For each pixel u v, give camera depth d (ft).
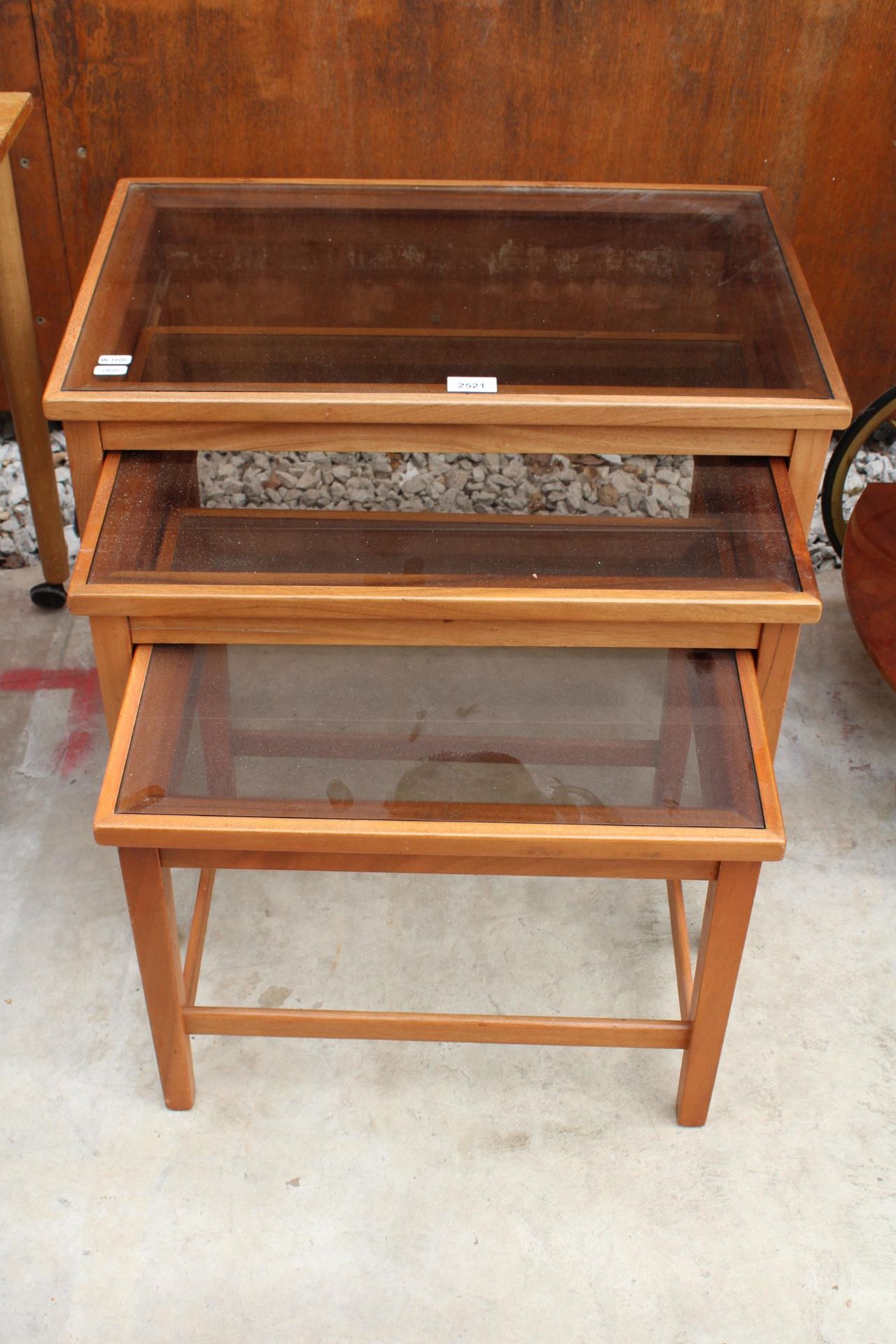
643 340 5.32
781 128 7.40
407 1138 5.50
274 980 6.16
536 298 5.60
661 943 6.40
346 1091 5.68
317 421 4.88
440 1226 5.19
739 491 5.07
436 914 6.52
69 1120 5.54
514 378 4.99
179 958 4.99
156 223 6.03
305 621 4.75
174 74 7.09
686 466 5.17
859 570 7.13
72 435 4.97
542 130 7.40
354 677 4.96
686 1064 5.27
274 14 6.83
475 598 4.60
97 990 6.09
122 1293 4.95
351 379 4.96
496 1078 5.75
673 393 4.89
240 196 6.25
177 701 4.72
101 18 6.84
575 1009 6.06
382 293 5.60
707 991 4.93
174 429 4.95
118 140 7.38
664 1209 5.27
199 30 6.89
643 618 4.67
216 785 4.46
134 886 4.61
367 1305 4.93
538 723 4.77
